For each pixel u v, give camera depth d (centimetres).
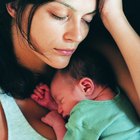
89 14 96
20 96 108
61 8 93
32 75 108
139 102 102
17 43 105
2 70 109
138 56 97
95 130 100
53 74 107
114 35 99
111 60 104
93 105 102
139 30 103
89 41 105
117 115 100
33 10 94
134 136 100
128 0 100
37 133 105
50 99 107
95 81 103
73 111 103
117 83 104
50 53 101
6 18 103
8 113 107
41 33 97
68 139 102
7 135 106
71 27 96
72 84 104
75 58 104
